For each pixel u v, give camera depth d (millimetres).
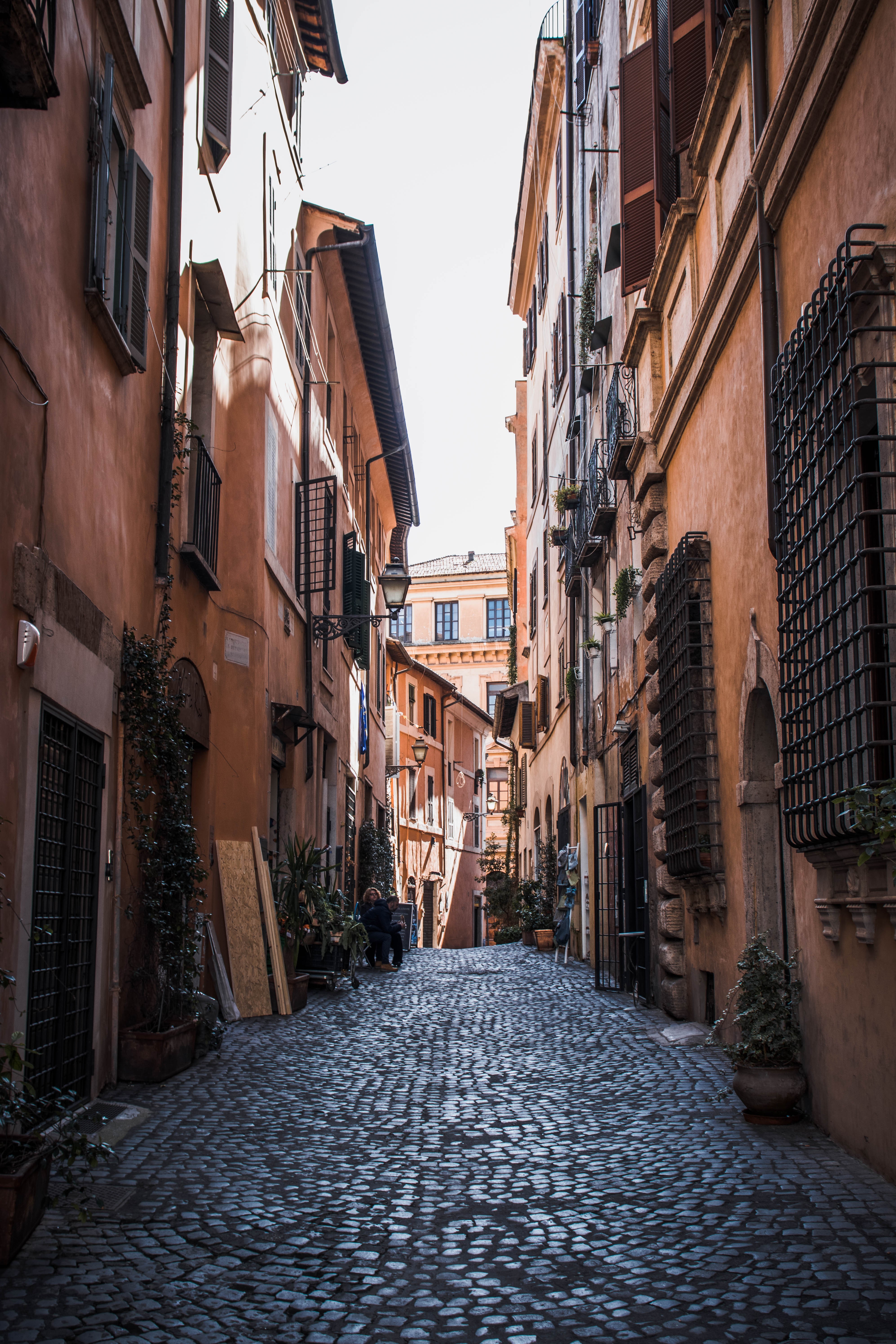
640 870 14469
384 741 34625
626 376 14781
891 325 5770
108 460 8383
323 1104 8117
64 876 7113
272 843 16344
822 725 6547
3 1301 4316
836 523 6324
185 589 11375
